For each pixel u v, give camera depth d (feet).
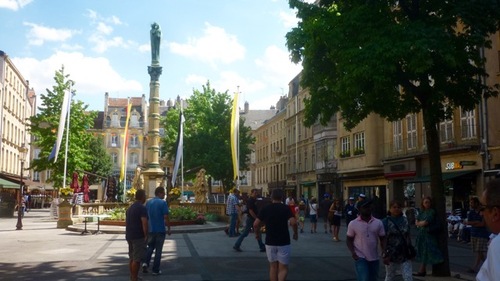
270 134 237.66
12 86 176.86
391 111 40.06
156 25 100.27
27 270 35.60
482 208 8.27
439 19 33.83
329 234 73.31
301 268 37.55
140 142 289.53
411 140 96.17
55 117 122.52
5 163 168.45
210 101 176.14
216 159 166.09
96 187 236.43
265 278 32.55
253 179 276.21
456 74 35.27
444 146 83.35
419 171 93.35
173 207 83.25
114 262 39.86
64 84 124.98
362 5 34.68
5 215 120.78
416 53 30.58
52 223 95.76
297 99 187.11
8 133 173.17
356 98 38.63
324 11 38.14
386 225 25.45
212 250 48.62
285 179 204.74
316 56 38.17
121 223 74.74
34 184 221.87
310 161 168.86
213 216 91.91
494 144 72.79
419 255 34.01
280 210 26.04
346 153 124.98
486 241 35.01
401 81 35.50
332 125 142.51
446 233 34.37
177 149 108.37
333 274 34.65
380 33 32.81
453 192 82.89
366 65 32.01
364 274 22.84
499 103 71.87
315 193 159.94
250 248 50.47
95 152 212.23
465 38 33.55
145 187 98.32
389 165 102.01
